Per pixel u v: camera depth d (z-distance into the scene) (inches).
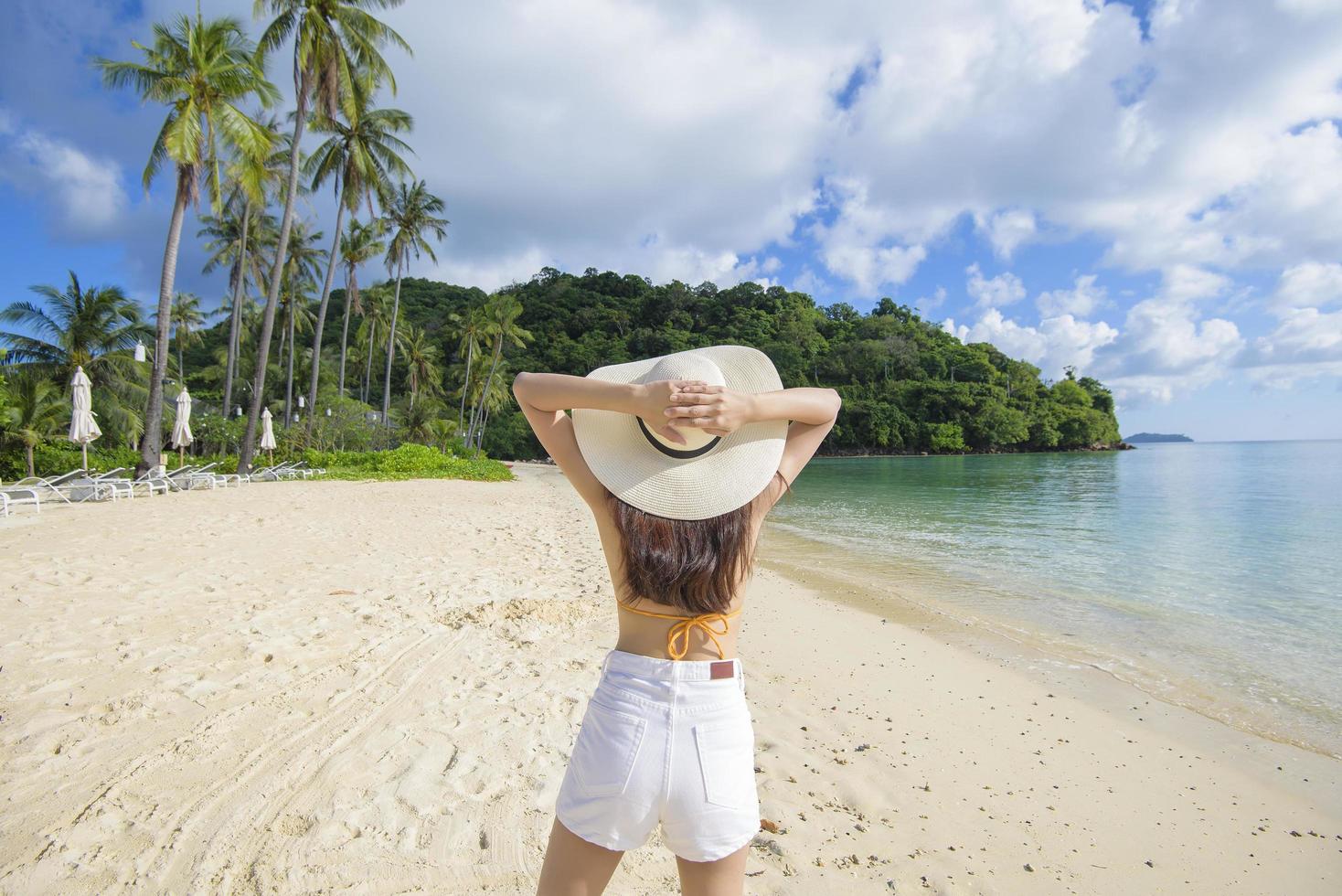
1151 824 119.0
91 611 191.8
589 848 47.9
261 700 138.7
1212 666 206.5
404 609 210.4
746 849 48.5
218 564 263.9
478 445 2204.7
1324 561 384.5
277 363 1699.1
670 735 46.0
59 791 102.7
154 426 668.1
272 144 742.5
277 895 83.2
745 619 248.5
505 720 135.0
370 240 1376.7
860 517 636.7
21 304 801.6
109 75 639.1
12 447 663.1
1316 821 121.9
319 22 761.6
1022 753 144.7
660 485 48.4
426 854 92.5
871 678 187.6
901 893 93.5
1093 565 376.5
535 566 300.5
